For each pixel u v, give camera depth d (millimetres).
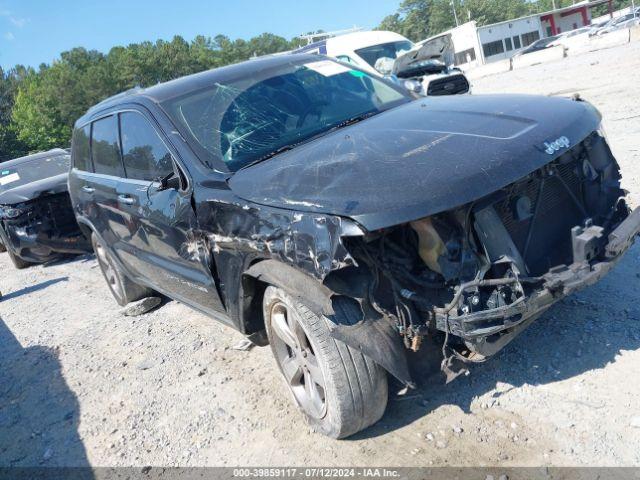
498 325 2695
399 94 4516
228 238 3307
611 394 3043
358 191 2756
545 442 2855
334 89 4430
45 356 5523
